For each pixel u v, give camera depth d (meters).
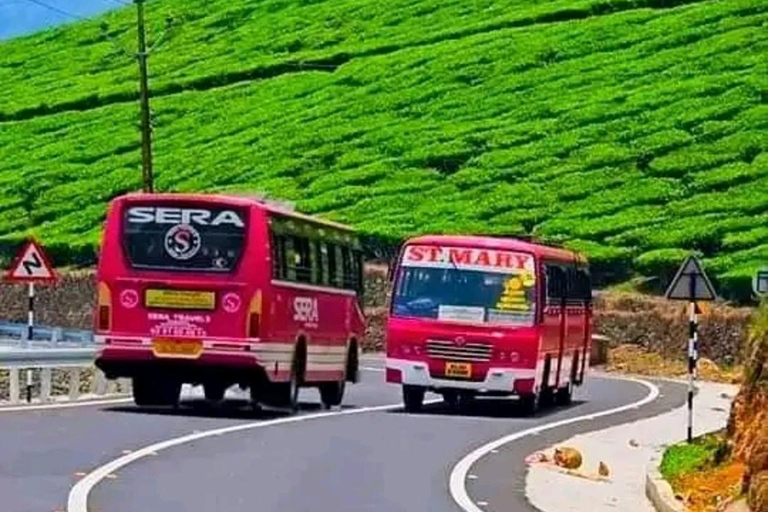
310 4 164.38
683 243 88.06
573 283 49.62
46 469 25.92
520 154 109.25
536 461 31.34
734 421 29.58
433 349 42.88
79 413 36.59
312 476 26.84
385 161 113.81
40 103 147.75
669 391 57.62
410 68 134.75
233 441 31.94
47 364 40.78
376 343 84.50
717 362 76.19
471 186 105.50
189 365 38.22
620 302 82.06
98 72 159.38
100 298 38.59
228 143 126.81
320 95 134.12
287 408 40.69
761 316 30.23
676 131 106.56
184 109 138.38
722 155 100.94
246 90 140.62
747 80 112.81
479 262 43.31
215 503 22.89
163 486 24.52
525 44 132.88
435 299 43.16
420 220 99.12
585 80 122.31
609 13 137.88
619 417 44.16
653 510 25.64
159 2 180.50
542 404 47.75
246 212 38.28
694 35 125.69
